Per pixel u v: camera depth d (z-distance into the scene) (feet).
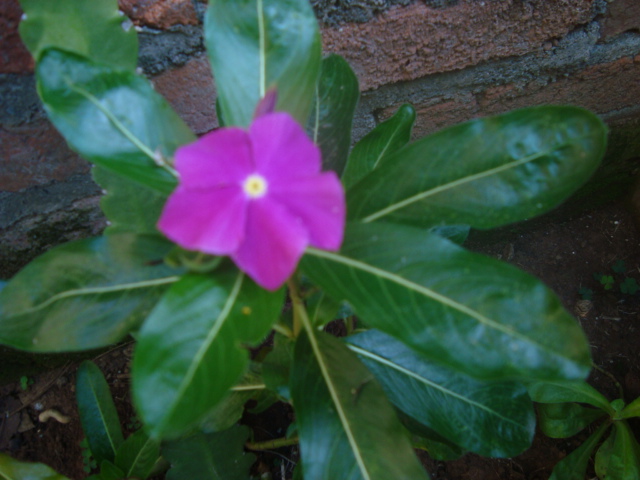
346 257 0.50
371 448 0.54
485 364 0.47
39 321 0.52
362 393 0.55
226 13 0.53
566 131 0.51
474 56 0.87
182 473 0.80
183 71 0.74
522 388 0.71
